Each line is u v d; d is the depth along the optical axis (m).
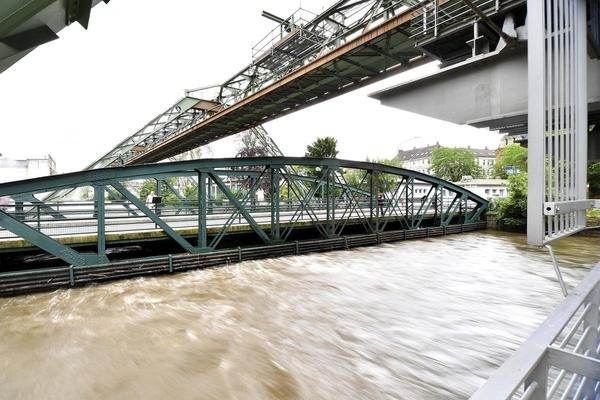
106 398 5.43
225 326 8.18
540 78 2.72
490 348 7.20
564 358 1.17
